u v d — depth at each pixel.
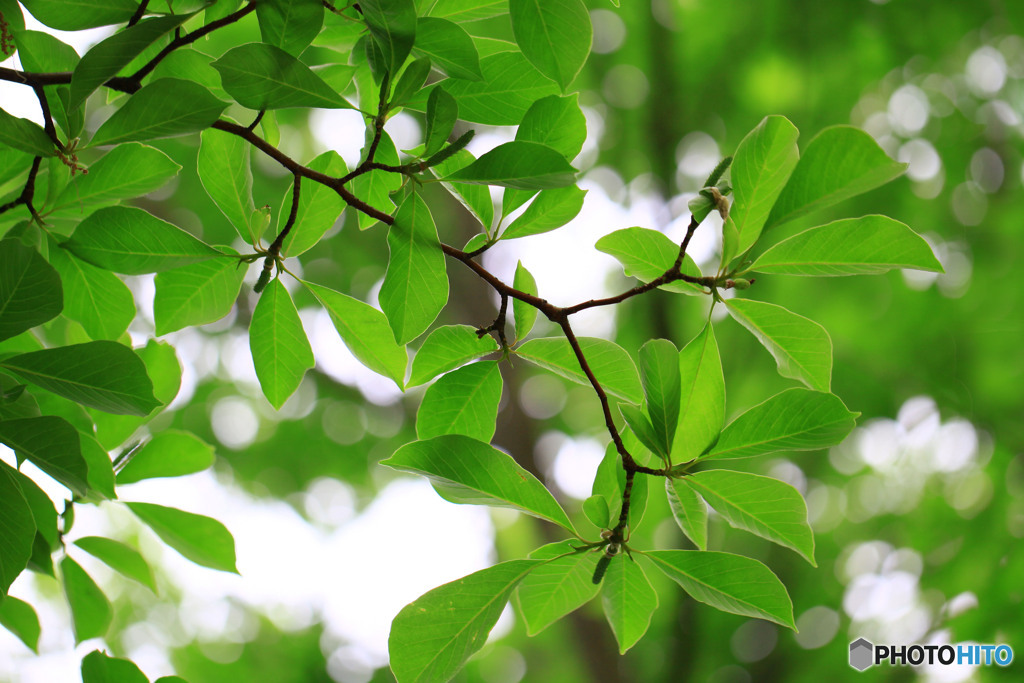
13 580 1.26
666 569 1.34
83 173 1.33
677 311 5.17
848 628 4.66
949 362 5.04
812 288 5.05
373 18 1.29
